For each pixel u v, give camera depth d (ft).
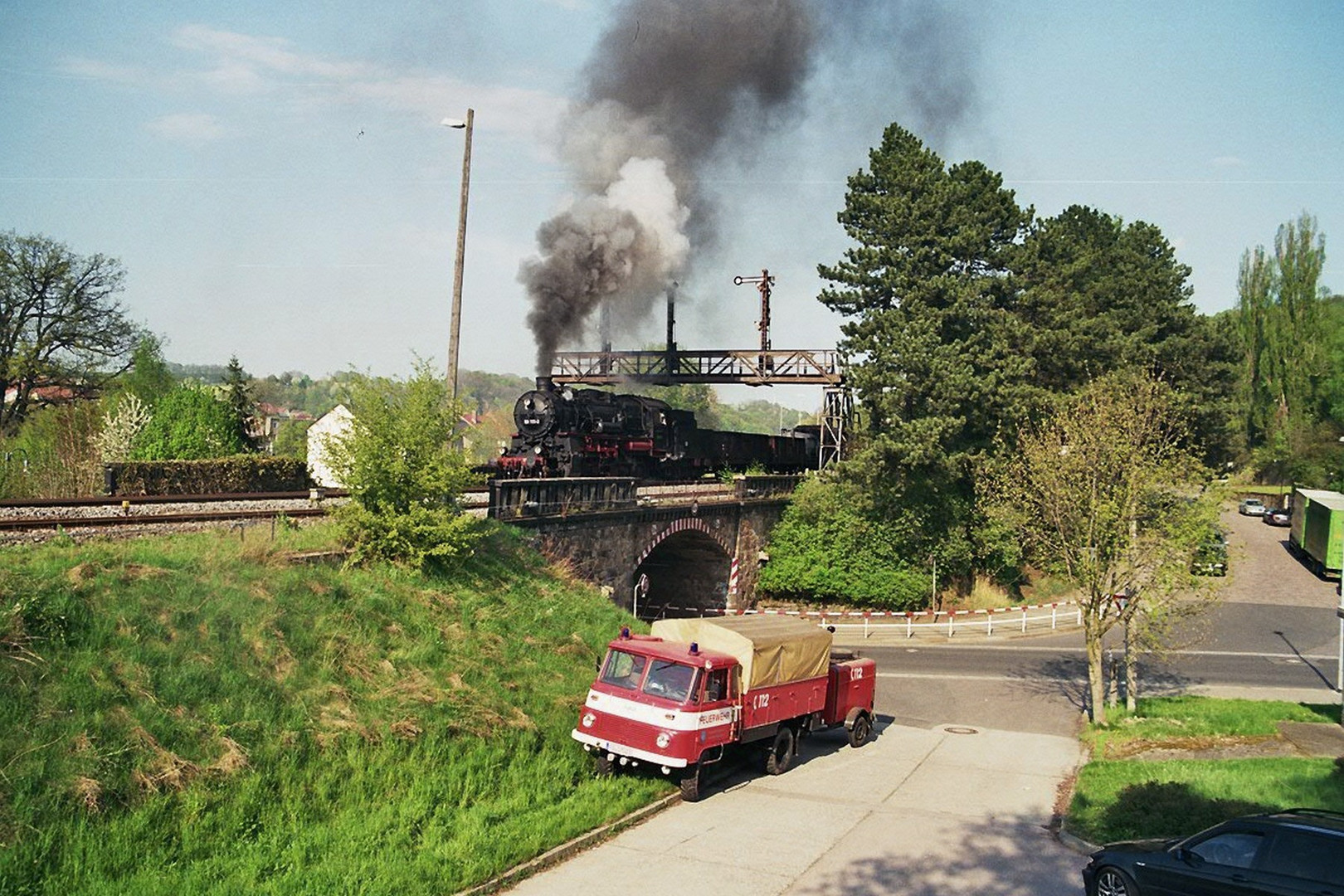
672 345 169.27
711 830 51.93
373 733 51.88
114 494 89.92
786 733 65.87
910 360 141.49
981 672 106.22
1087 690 96.94
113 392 164.86
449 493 74.64
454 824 47.39
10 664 42.73
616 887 43.47
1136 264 185.47
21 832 36.88
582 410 135.44
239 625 53.93
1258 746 69.05
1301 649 116.57
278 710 49.88
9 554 51.98
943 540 146.92
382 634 62.03
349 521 70.49
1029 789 63.10
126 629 48.60
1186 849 37.60
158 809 40.98
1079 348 157.89
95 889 36.17
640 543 113.60
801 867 46.85
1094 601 81.20
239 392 162.91
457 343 87.40
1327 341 272.72
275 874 39.91
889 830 53.06
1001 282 150.92
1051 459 85.71
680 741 55.47
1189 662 109.70
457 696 58.65
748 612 143.84
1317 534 169.17
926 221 148.36
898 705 91.30
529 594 80.89
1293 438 272.10
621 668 58.90
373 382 73.56
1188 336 181.37
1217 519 83.30
